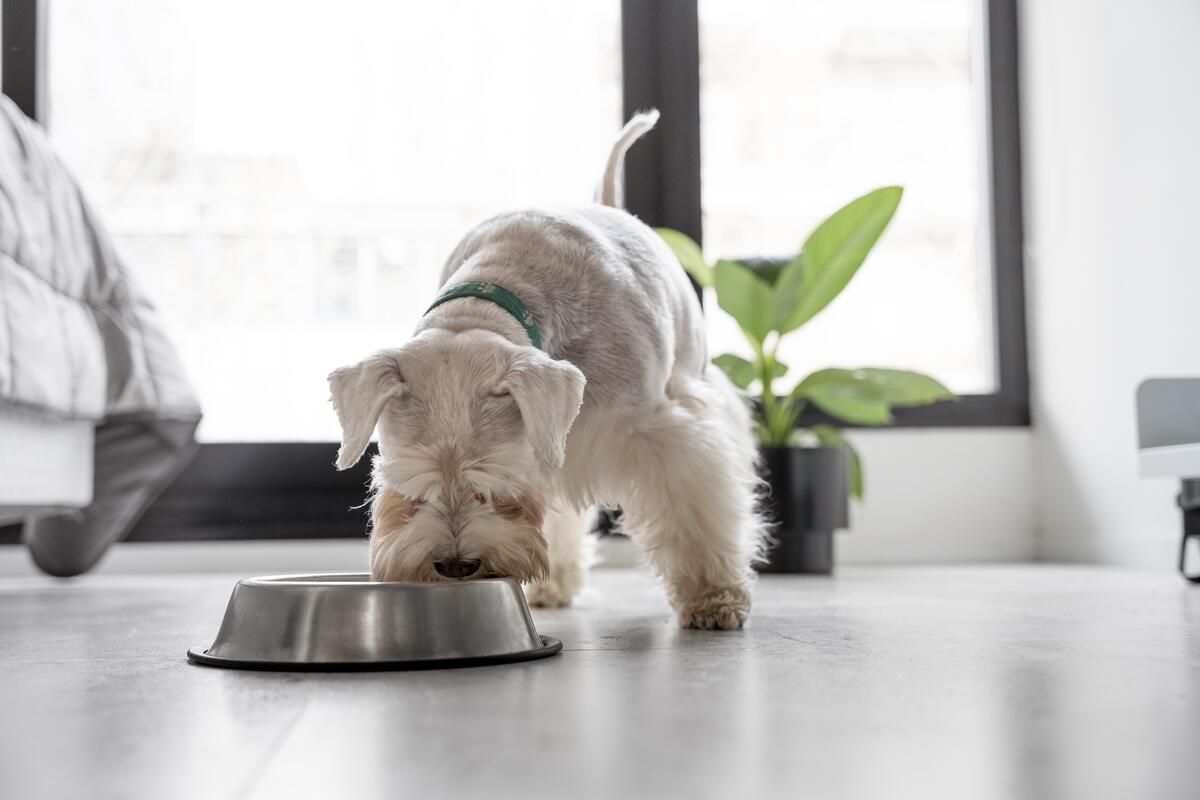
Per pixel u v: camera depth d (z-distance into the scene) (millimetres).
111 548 3998
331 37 4293
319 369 4273
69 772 936
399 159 4324
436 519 1604
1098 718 1130
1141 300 3752
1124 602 2459
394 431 1710
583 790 857
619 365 1917
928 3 4566
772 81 4500
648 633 1922
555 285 1905
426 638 1490
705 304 4332
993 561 4367
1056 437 4277
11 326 2807
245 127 4262
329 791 863
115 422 3447
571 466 1945
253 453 4125
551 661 1557
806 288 3582
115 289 3490
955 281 4570
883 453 4340
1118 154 3863
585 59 4414
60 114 4199
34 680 1445
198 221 4238
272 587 1562
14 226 2975
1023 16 4473
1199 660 1536
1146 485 3754
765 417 3777
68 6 4203
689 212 4367
